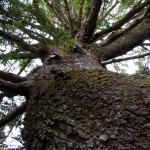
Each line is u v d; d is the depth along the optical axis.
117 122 1.50
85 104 1.67
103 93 1.70
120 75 1.93
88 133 1.51
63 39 2.51
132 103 1.59
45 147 1.66
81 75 1.91
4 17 2.55
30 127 1.85
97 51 2.76
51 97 1.85
